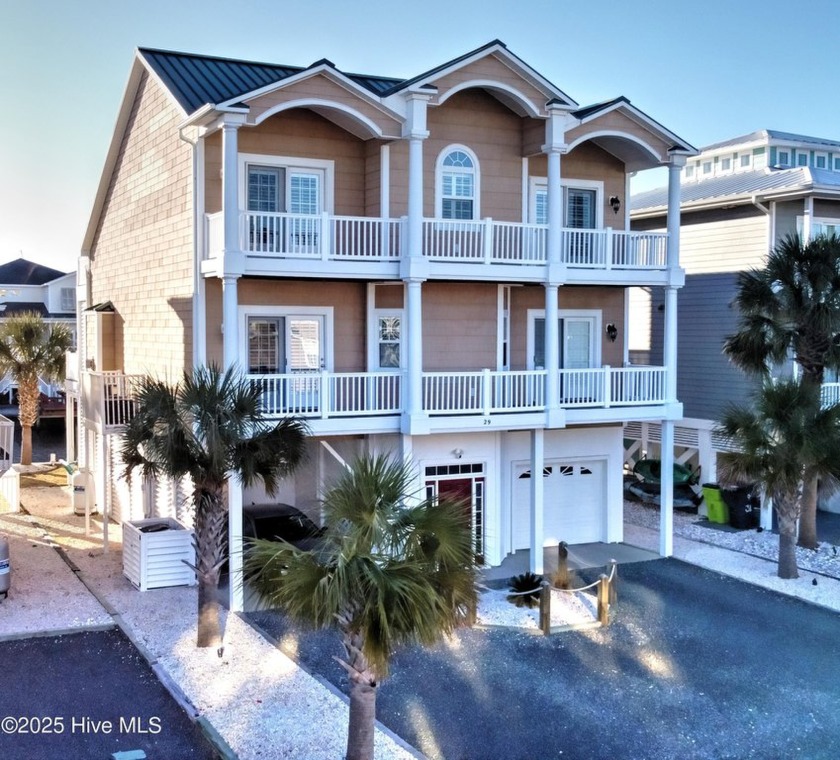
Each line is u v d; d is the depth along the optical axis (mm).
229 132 15352
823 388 20984
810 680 13023
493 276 17594
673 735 11312
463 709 11938
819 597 16703
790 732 11445
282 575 8922
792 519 17672
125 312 21922
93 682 12258
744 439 17594
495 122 18922
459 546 9258
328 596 8430
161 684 12250
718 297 23656
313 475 19594
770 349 19062
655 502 24484
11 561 17625
